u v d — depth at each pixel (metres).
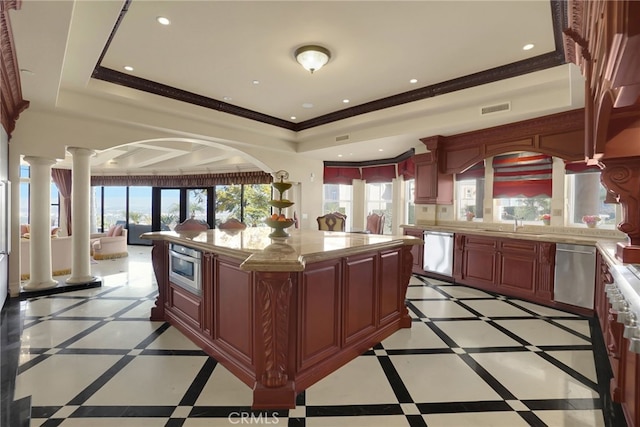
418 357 2.38
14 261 3.79
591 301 3.26
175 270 2.92
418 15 2.49
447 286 4.55
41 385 1.95
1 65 2.49
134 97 3.88
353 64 3.38
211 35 2.82
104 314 3.26
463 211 5.18
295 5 2.39
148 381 2.01
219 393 1.88
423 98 4.15
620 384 1.73
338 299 2.22
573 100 3.24
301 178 6.84
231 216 8.81
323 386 1.98
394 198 7.04
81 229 4.29
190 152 6.86
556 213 4.07
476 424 1.63
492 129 4.35
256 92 4.23
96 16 2.31
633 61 0.80
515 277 3.96
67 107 3.64
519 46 2.96
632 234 2.05
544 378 2.08
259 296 1.78
